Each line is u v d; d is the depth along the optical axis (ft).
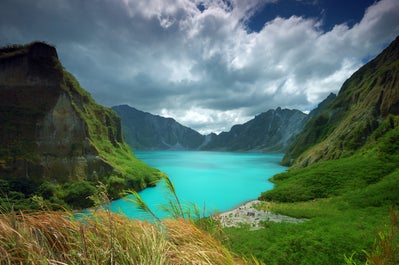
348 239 51.75
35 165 185.26
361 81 535.19
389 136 224.74
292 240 55.93
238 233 76.48
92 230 11.93
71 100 237.45
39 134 202.80
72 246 11.67
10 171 174.50
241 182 291.38
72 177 199.31
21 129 198.39
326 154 323.57
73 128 223.92
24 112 207.10
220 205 178.81
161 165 550.77
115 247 11.10
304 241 53.57
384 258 10.77
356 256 43.37
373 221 80.33
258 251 53.67
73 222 12.19
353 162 214.90
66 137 215.51
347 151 293.43
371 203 118.21
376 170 176.55
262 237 70.33
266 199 181.57
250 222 110.52
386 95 332.60
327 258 44.39
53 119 214.48
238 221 114.93
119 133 454.40
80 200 164.66
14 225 10.92
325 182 180.96
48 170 190.90
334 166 221.25
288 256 48.65
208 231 16.28
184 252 12.08
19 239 10.48
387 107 318.65
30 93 219.61
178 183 286.25
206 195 216.74
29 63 229.86
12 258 9.63
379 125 307.17
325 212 117.50
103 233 11.98
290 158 520.83
